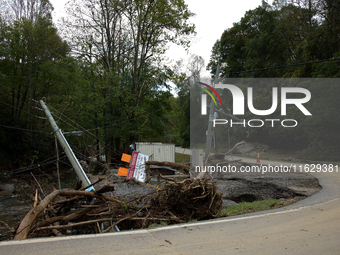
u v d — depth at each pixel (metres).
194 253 3.74
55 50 29.77
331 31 29.27
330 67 26.89
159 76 32.28
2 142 26.39
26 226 5.23
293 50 40.69
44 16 31.56
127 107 29.22
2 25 28.20
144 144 22.97
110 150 29.56
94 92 29.19
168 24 29.34
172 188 6.99
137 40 30.69
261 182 11.62
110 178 19.08
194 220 6.38
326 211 6.30
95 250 3.81
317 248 3.95
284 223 5.34
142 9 29.06
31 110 29.66
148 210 6.97
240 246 4.04
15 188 19.36
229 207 7.73
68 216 6.84
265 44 40.09
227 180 12.76
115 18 29.69
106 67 31.95
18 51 28.86
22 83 29.27
